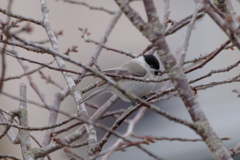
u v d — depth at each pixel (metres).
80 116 7.13
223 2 5.73
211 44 15.36
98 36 16.50
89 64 10.22
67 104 14.66
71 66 15.21
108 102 9.96
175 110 14.84
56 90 14.88
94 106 10.84
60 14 16.58
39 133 13.95
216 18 4.99
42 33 15.04
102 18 16.73
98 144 6.51
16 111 7.17
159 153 12.80
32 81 10.23
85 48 16.20
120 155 13.14
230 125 13.48
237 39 4.80
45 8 8.91
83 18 16.70
